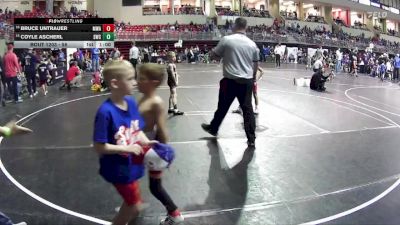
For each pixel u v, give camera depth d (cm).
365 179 506
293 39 4056
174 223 367
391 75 2566
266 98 1207
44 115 912
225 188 466
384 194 459
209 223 380
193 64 3009
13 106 1035
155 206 412
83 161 571
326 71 2047
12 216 393
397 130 813
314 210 413
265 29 4097
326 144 676
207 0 4391
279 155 601
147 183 471
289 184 483
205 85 1516
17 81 1095
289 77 1941
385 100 1350
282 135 730
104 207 414
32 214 397
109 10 4041
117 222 301
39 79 1295
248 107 629
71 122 835
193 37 3716
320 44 4275
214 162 561
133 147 275
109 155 279
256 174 515
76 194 449
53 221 383
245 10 4488
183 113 931
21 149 632
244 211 407
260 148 636
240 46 588
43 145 655
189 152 607
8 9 4075
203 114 931
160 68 343
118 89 277
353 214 405
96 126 269
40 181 490
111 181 281
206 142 667
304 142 685
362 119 926
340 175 520
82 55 2089
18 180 494
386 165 567
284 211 410
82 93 1295
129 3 4022
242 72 595
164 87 1432
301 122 859
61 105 1052
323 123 857
